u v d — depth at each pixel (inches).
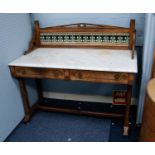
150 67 70.9
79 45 86.6
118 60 71.2
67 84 101.2
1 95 73.9
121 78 66.4
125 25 82.7
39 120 91.0
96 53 79.6
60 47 89.1
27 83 91.6
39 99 102.7
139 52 84.6
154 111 56.1
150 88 61.0
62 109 91.4
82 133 81.7
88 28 82.9
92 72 68.2
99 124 86.5
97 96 100.3
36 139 79.5
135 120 86.5
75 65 68.9
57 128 85.4
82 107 98.8
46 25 90.5
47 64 71.4
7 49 74.6
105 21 83.9
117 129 83.0
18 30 80.3
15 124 84.1
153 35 66.4
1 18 69.9
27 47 87.6
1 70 72.6
